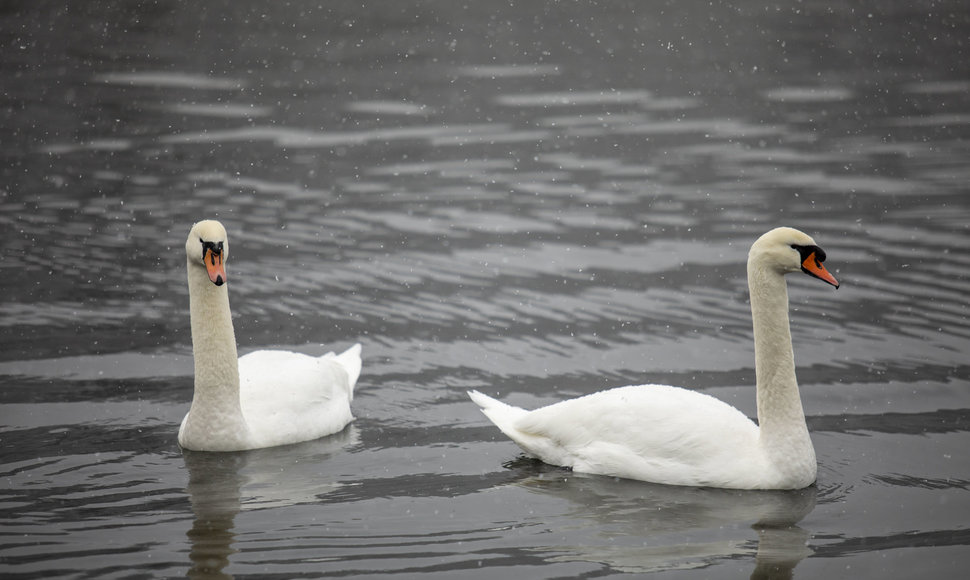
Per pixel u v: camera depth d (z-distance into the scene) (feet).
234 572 33.60
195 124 96.78
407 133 94.89
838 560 34.37
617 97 105.91
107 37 128.47
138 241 69.31
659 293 60.95
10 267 64.39
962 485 39.55
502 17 139.44
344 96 106.52
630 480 40.60
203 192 79.10
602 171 84.02
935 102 100.94
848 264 63.41
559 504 38.52
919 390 47.83
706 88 108.37
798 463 39.24
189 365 52.03
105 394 48.62
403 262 66.54
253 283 63.26
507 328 56.75
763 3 145.28
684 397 41.55
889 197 75.10
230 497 39.14
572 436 41.78
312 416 45.52
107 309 58.70
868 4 143.13
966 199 74.02
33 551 34.83
